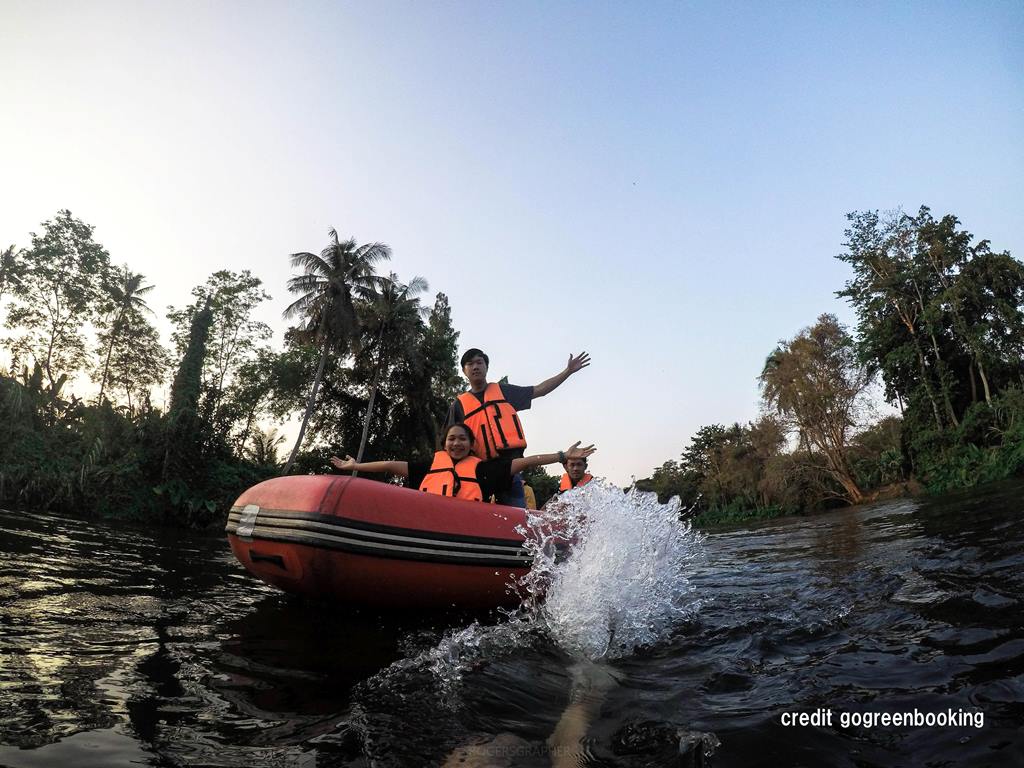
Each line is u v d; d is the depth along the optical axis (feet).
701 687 6.67
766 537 32.83
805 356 96.27
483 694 6.42
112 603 10.23
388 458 100.83
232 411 87.45
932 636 7.79
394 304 87.35
